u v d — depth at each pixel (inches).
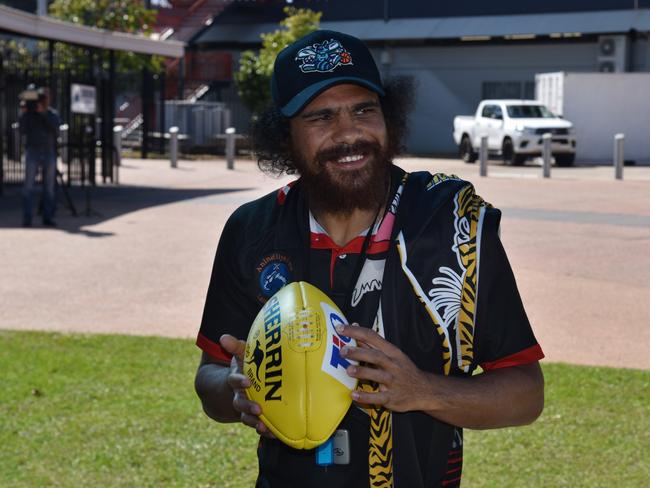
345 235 101.6
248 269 103.0
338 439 97.2
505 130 1194.0
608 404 249.8
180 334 327.0
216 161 1263.5
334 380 91.2
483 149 1015.0
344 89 98.4
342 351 90.7
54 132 604.1
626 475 205.0
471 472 207.0
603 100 1248.8
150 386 265.9
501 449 220.1
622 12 1353.3
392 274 96.5
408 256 96.2
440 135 1486.2
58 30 834.2
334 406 91.3
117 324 341.1
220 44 1590.8
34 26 793.6
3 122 895.7
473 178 993.5
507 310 98.0
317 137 98.6
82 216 661.3
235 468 210.8
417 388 91.5
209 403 106.0
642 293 395.9
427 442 98.4
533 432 230.4
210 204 735.1
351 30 1507.1
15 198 780.0
